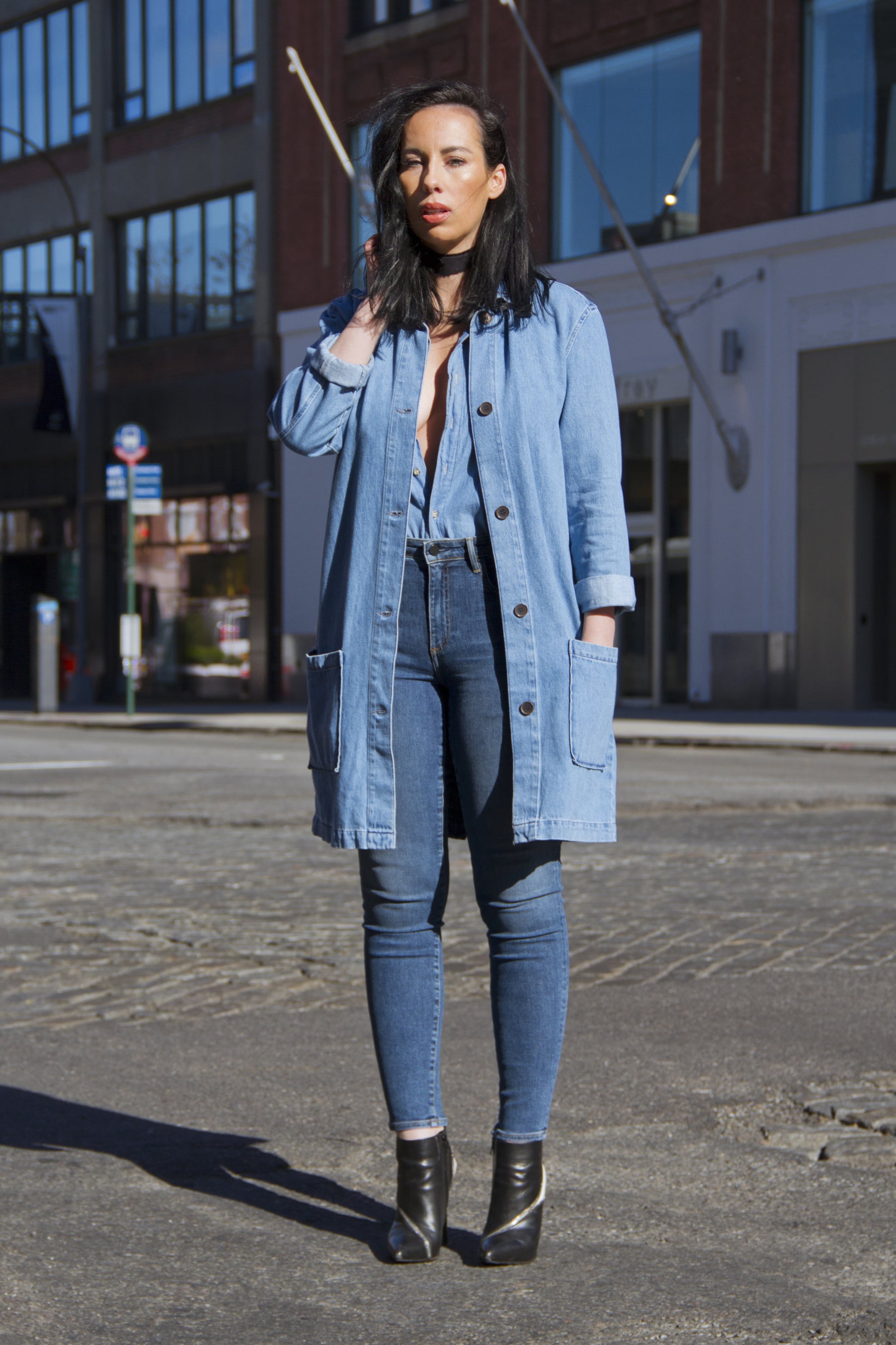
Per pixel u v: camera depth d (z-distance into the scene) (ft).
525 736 8.30
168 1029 13.98
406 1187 8.57
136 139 97.35
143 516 97.50
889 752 49.34
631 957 16.94
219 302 93.45
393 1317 7.69
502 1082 8.63
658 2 72.64
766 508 69.26
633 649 75.05
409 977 8.65
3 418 106.22
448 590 8.39
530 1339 7.39
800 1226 9.00
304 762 46.39
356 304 8.93
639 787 36.88
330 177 86.79
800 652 68.74
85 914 19.89
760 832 28.22
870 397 66.18
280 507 90.22
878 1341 7.35
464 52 80.59
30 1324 7.62
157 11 96.17
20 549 106.22
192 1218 9.16
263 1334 7.49
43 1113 11.39
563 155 76.84
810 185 68.13
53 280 104.17
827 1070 12.37
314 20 87.30
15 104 105.60
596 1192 9.62
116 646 99.45
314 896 21.27
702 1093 11.78
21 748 54.08
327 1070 12.56
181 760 47.32
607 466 8.61
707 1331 7.48
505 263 8.54
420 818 8.57
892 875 22.90
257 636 90.58
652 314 73.51
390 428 8.52
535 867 8.54
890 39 65.31
